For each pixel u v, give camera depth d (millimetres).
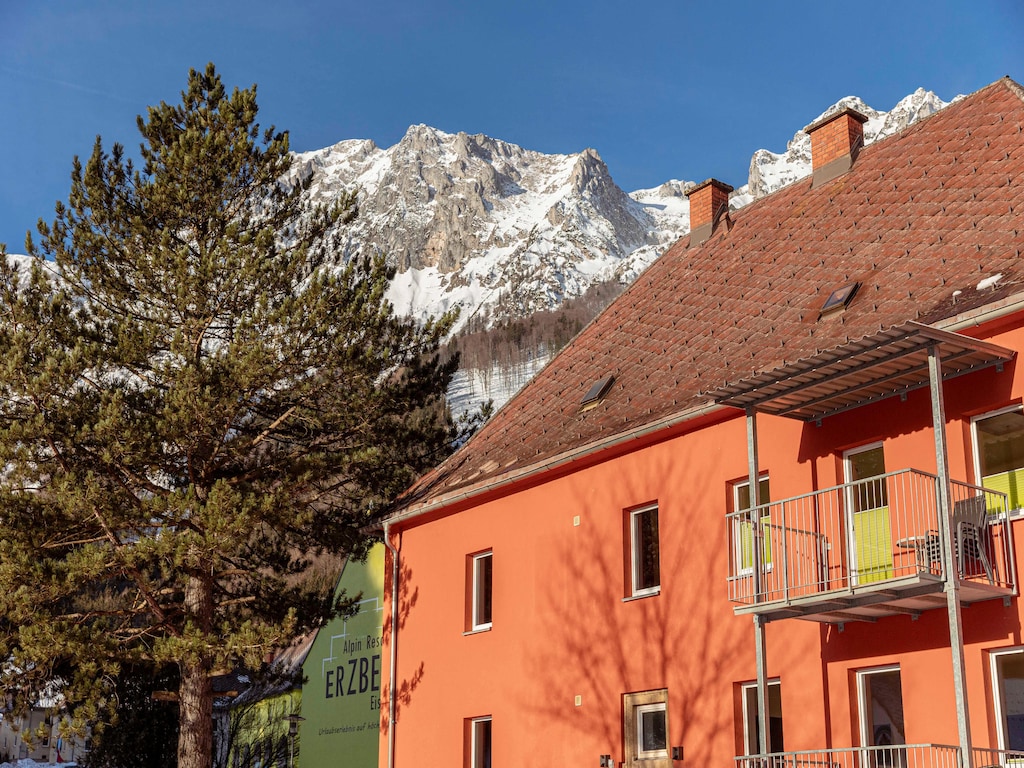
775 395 12312
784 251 17469
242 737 29516
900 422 12344
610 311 21047
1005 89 16359
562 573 16516
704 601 14148
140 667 19859
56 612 19469
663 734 14586
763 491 13969
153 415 18750
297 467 19703
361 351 20406
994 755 10680
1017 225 13070
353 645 25875
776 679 13258
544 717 16219
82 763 25688
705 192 21078
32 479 18188
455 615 18453
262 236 20422
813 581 12680
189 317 20188
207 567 19234
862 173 17766
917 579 10578
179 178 21531
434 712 18406
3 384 18188
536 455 17422
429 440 22172
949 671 11297
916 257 14156
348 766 25016
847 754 12023
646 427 15148
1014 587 10859
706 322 17281
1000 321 11469
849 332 13539
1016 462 11367
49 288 20109
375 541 21766
